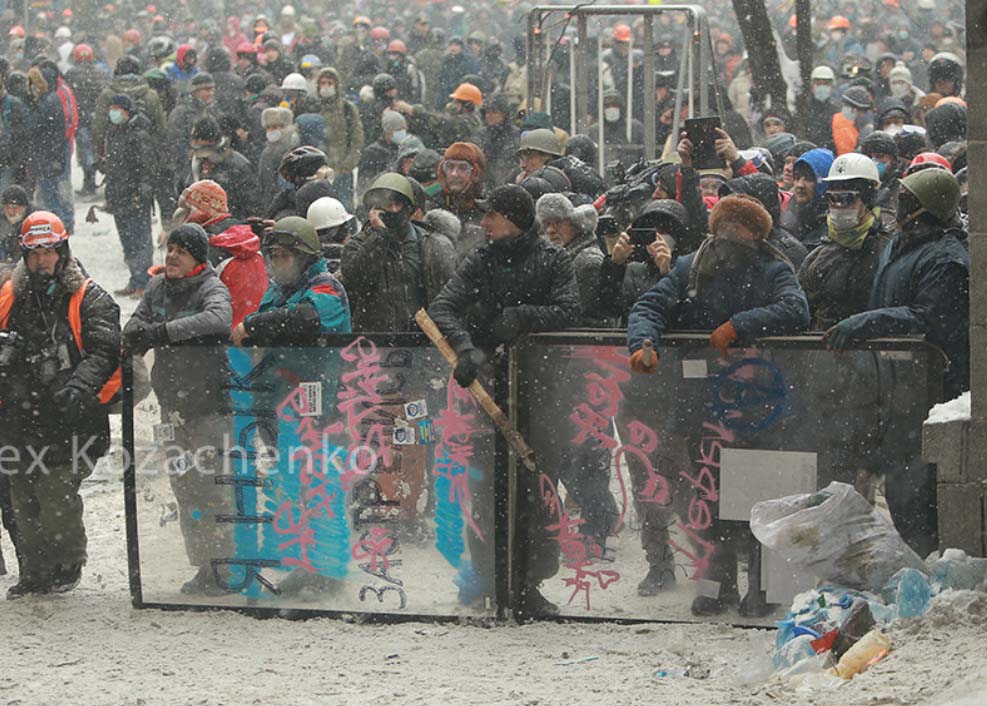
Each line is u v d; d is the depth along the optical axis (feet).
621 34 216.54
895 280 75.20
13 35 315.58
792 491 74.59
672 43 218.38
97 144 180.55
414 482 78.38
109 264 191.31
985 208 68.90
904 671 62.34
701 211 87.61
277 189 166.30
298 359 78.84
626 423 76.02
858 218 80.74
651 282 83.92
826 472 74.28
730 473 75.15
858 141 179.11
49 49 303.89
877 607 69.10
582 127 176.04
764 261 75.92
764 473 74.79
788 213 105.50
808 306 78.33
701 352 74.90
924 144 132.67
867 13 314.76
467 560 78.28
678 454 75.61
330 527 79.41
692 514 75.82
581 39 174.19
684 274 76.74
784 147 151.53
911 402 73.10
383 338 77.87
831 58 284.82
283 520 79.97
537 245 77.30
